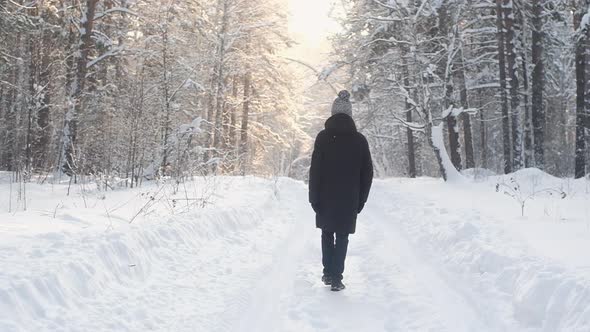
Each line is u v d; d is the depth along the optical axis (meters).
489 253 5.05
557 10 20.81
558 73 26.44
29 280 3.41
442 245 6.41
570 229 6.05
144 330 3.60
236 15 26.94
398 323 4.04
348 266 5.90
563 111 32.34
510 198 10.14
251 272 5.42
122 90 17.45
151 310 3.95
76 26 16.34
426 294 4.66
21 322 3.07
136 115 13.00
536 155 20.31
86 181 11.71
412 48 18.22
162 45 15.46
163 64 14.80
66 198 8.21
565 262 4.28
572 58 25.38
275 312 4.30
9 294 3.17
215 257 5.77
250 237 7.30
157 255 5.17
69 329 3.25
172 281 4.72
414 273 5.42
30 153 14.70
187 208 7.43
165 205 7.62
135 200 8.12
